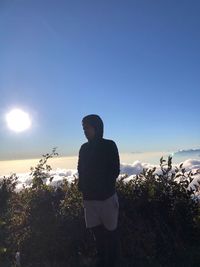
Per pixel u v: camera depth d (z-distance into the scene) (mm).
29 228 2625
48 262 2492
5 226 2703
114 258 2174
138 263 2441
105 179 2143
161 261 2502
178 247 2604
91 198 2156
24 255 2539
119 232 2553
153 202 2787
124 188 2785
